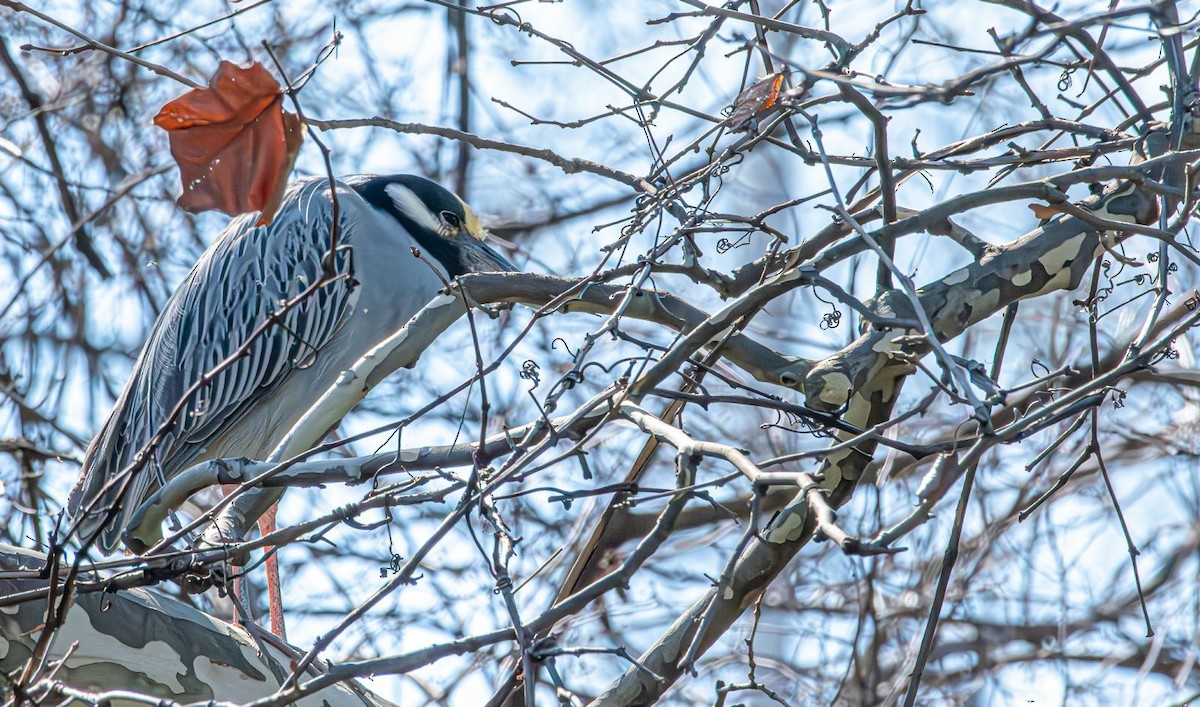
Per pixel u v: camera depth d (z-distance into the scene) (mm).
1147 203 7070
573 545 12297
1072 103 7074
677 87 6891
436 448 6520
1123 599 14156
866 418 6812
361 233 11578
